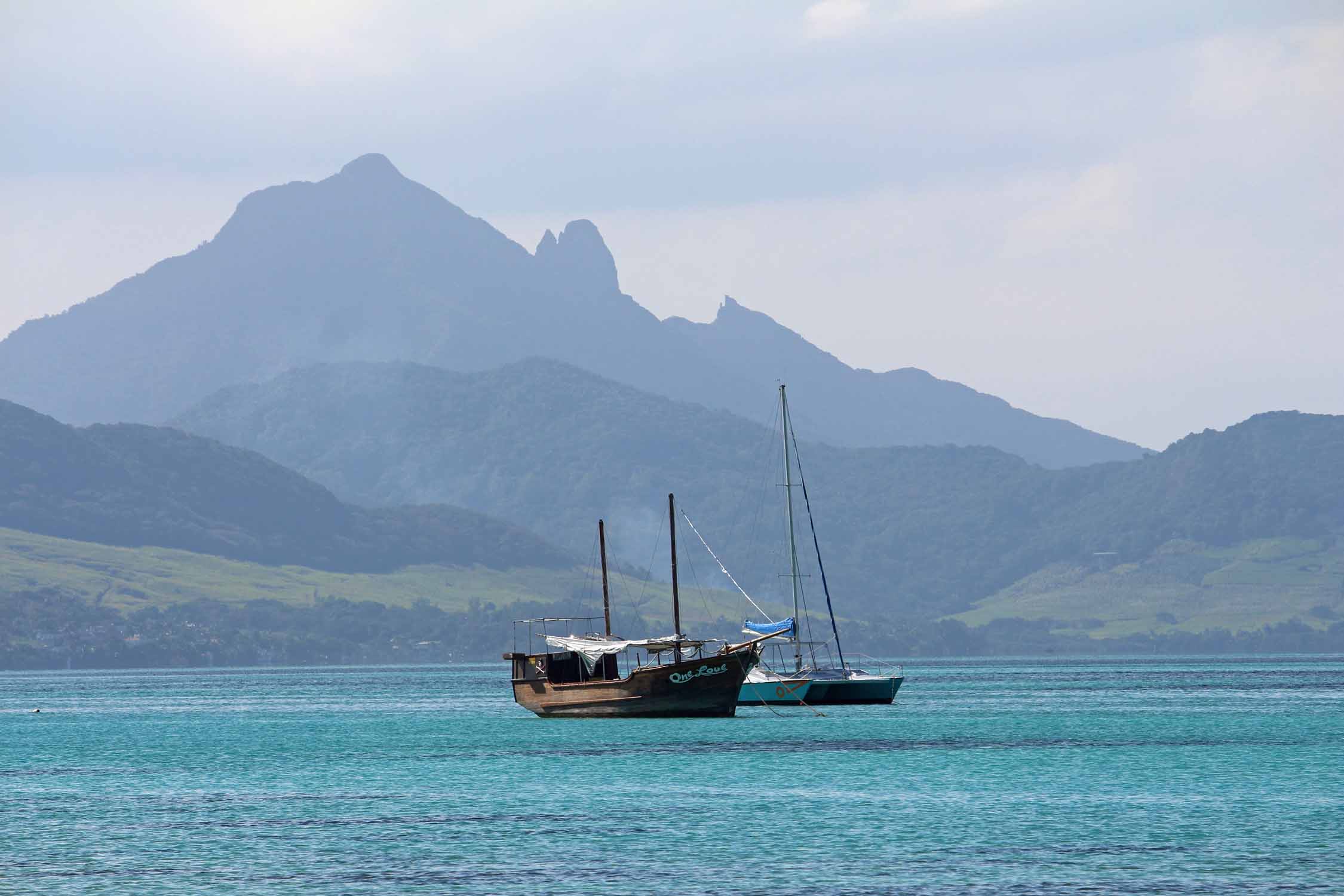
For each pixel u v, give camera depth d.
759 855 137.50
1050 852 137.25
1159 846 139.38
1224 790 178.75
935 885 124.19
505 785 191.25
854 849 139.88
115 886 126.56
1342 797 171.25
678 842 144.88
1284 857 133.88
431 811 167.25
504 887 125.00
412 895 122.31
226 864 135.50
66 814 168.38
